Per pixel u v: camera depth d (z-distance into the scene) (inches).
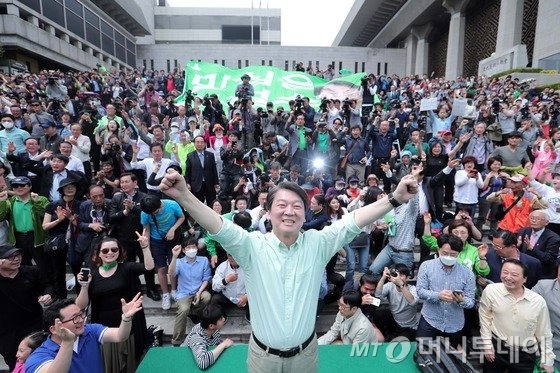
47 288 150.9
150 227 189.3
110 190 254.7
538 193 208.2
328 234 70.8
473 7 1013.2
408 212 195.6
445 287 151.5
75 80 546.0
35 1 806.5
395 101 514.3
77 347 106.2
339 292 202.5
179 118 362.9
